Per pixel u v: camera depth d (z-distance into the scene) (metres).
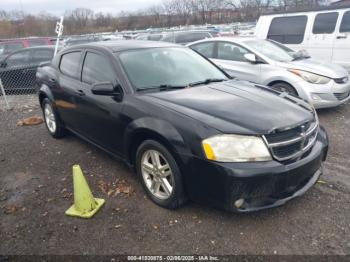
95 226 3.22
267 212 3.34
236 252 2.83
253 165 2.83
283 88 6.48
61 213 3.46
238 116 3.10
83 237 3.08
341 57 8.28
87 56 4.52
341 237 2.96
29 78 9.77
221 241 2.96
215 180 2.88
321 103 6.25
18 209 3.57
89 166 4.51
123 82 3.77
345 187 3.78
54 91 5.12
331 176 4.04
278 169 2.87
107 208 3.51
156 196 3.49
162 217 3.31
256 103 3.43
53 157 4.89
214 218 3.27
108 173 4.29
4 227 3.27
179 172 3.16
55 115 5.33
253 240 2.96
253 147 2.86
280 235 3.01
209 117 3.08
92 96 4.16
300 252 2.80
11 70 9.66
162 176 3.37
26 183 4.14
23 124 6.63
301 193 3.16
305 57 7.29
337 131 5.63
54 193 3.87
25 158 4.91
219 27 23.52
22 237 3.11
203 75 4.33
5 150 5.28
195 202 3.33
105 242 3.00
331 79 6.21
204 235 3.04
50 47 10.12
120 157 4.00
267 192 2.88
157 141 3.33
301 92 6.24
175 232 3.09
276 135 2.97
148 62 4.13
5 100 8.29
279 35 9.41
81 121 4.59
